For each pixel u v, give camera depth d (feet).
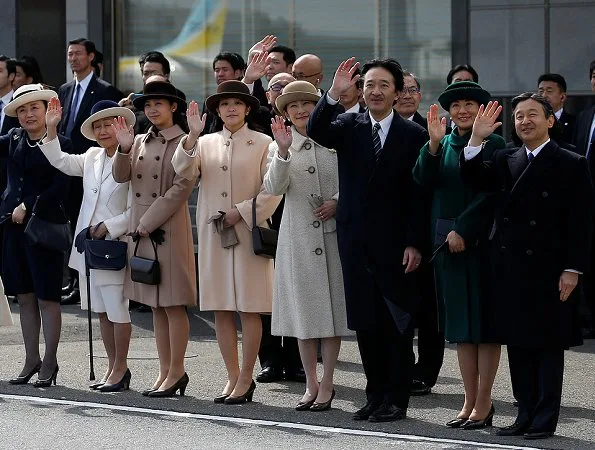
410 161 72.23
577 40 114.42
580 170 68.44
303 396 78.69
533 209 68.80
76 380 84.38
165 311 80.48
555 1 114.62
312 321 75.51
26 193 83.30
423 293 80.18
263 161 79.00
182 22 123.85
